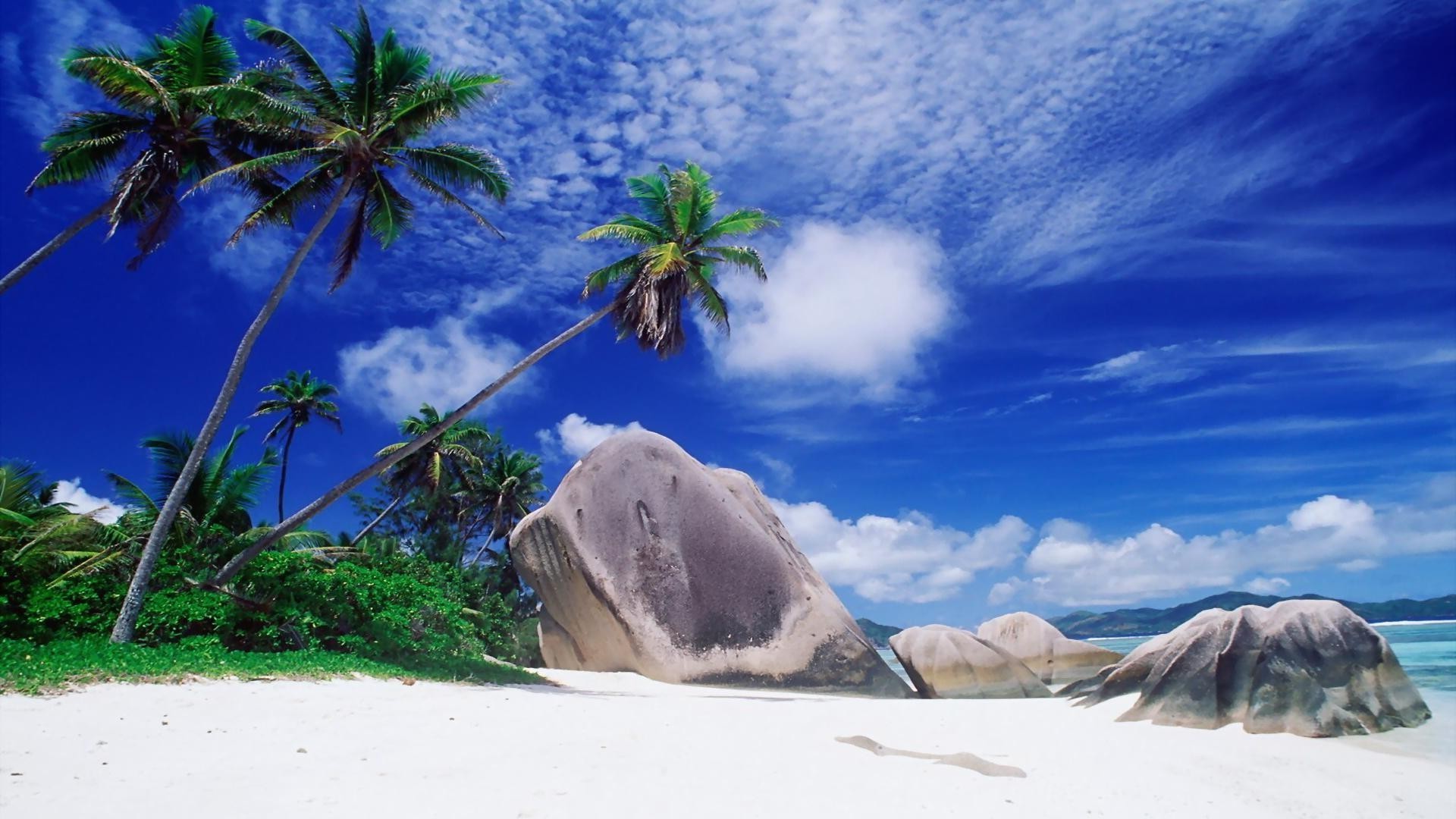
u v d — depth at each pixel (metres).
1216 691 9.25
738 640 18.95
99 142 16.14
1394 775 7.00
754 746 7.25
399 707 9.10
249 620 14.38
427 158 17.08
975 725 9.22
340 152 16.67
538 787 5.31
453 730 7.66
